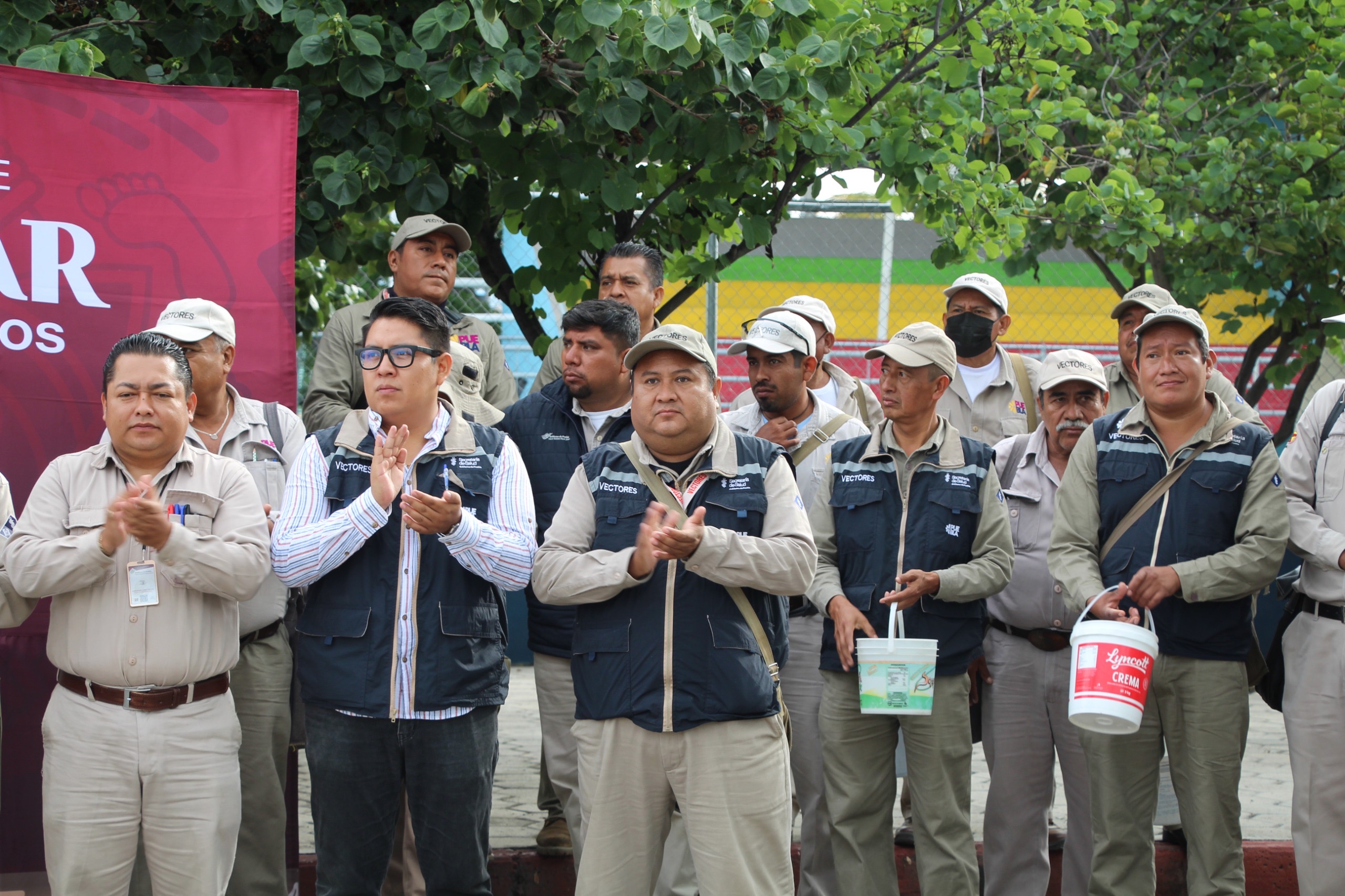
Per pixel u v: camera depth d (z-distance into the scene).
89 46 4.37
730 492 3.61
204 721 3.52
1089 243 7.40
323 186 4.81
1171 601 4.10
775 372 4.73
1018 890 4.51
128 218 4.22
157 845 3.48
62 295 4.15
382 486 3.52
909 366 4.19
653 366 3.60
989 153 7.32
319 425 4.66
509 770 6.38
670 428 3.59
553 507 4.52
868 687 3.96
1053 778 4.59
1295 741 4.20
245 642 4.04
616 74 4.93
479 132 5.21
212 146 4.31
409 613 3.61
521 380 9.34
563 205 5.66
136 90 4.23
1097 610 4.07
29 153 4.12
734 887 3.37
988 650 4.61
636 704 3.44
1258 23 7.82
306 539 3.54
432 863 3.69
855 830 4.21
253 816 4.02
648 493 3.63
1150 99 7.69
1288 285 8.91
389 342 3.70
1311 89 7.25
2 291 4.09
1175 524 4.13
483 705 3.70
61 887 3.43
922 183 5.73
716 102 5.15
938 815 4.12
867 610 4.19
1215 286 7.49
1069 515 4.29
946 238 6.29
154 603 3.46
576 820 4.38
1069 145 7.88
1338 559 4.03
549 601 3.58
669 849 4.35
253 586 3.53
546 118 5.46
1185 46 8.19
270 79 5.34
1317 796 4.12
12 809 4.05
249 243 4.33
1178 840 5.17
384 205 6.16
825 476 4.43
